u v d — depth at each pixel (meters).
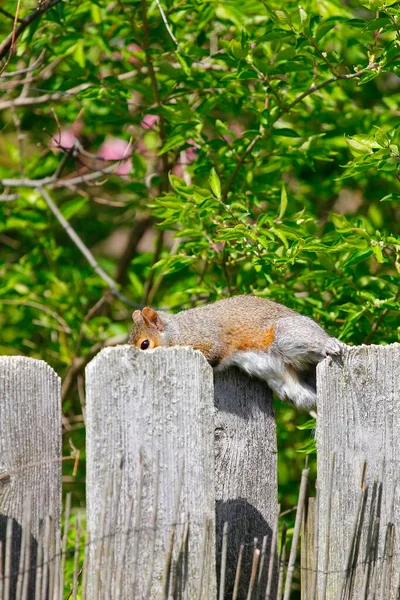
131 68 11.65
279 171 10.77
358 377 6.14
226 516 6.32
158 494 5.61
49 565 5.38
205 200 8.83
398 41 8.11
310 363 8.16
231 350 8.37
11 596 5.41
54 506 5.50
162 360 5.62
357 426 6.13
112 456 5.49
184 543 5.57
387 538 6.10
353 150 8.16
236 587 5.77
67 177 14.48
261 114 9.68
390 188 11.94
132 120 10.77
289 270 10.57
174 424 5.62
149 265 12.66
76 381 13.17
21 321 13.13
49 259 13.09
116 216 14.90
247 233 8.40
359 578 6.09
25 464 5.45
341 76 8.78
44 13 10.38
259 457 6.46
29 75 12.68
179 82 10.49
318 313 9.69
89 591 5.44
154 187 12.80
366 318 9.64
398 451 6.18
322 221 12.09
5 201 12.73
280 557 5.99
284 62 9.34
